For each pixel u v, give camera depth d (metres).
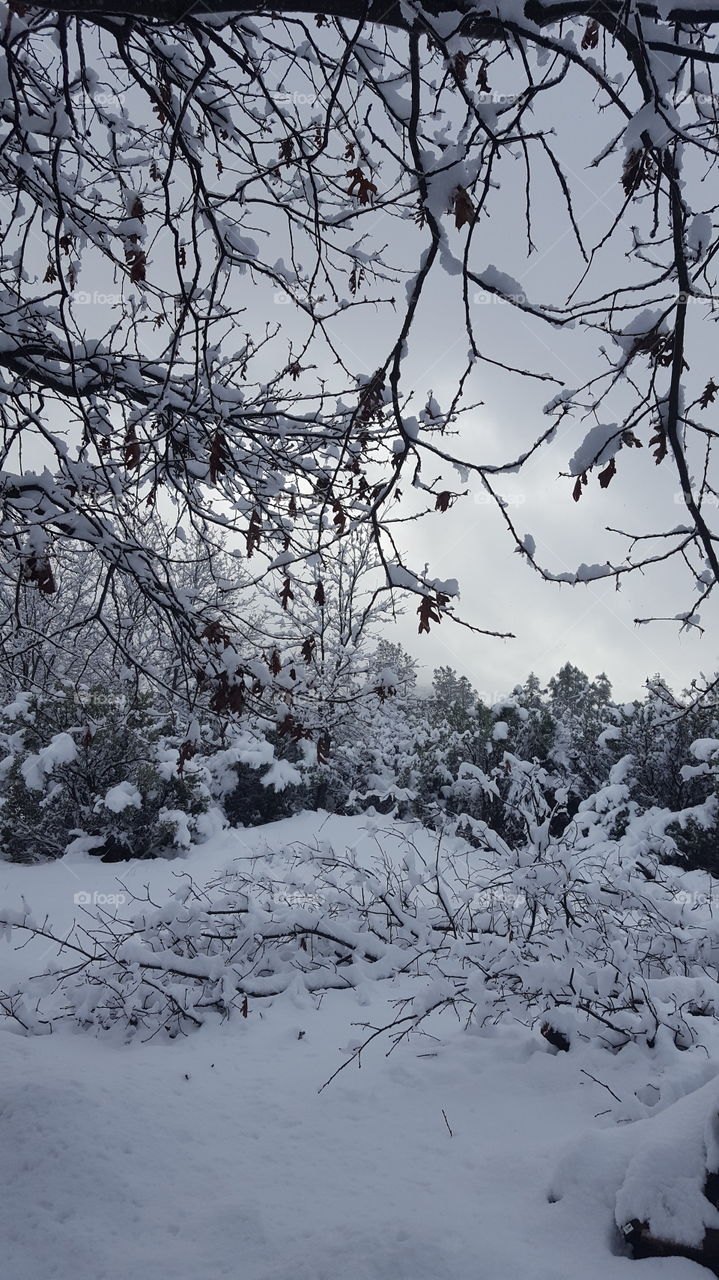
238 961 6.82
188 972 6.20
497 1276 2.70
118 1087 4.35
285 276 4.52
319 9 2.35
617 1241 2.94
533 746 16.88
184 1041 5.59
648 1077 4.32
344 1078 4.68
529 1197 3.24
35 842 13.88
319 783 18.88
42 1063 4.77
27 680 4.96
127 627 5.12
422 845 12.69
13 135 2.95
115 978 6.26
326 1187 3.45
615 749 15.38
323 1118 4.15
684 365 2.18
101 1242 3.06
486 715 16.95
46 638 4.23
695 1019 5.32
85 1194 3.35
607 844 8.84
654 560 2.50
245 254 4.27
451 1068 4.69
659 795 14.70
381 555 2.80
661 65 2.11
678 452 2.23
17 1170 3.46
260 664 3.96
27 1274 2.88
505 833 14.84
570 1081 4.39
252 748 16.92
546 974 4.88
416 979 6.64
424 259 2.14
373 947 6.89
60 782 13.65
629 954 5.21
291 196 4.33
